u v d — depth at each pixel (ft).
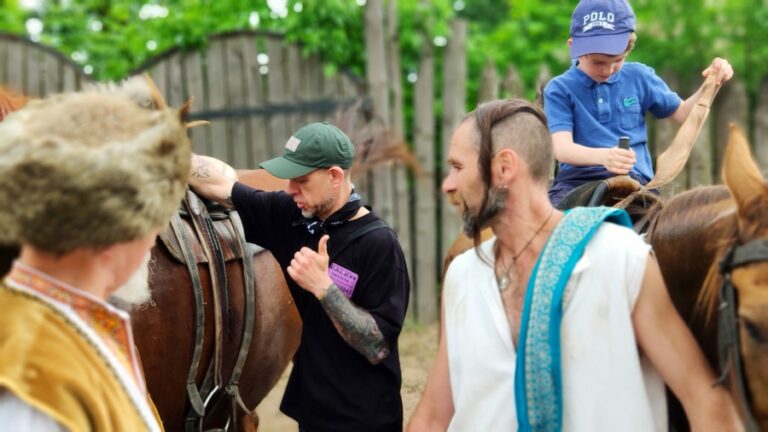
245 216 8.87
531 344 5.56
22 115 4.36
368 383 8.27
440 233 21.36
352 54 20.75
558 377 5.53
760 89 19.43
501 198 5.80
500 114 5.87
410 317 21.07
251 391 9.88
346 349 8.32
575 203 7.84
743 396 5.30
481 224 5.88
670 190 10.22
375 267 8.23
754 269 5.27
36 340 4.13
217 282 8.67
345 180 8.41
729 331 5.40
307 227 8.50
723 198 6.29
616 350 5.51
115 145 4.23
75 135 4.27
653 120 20.11
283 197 8.77
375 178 20.62
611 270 5.53
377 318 8.08
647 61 21.81
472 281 6.09
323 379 8.37
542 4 26.21
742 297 5.30
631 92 9.96
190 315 8.38
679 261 6.35
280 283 9.87
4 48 21.95
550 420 5.56
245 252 9.21
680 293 6.37
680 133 8.16
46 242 4.18
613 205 7.98
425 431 6.51
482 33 32.22
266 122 20.92
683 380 5.59
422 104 20.58
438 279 21.29
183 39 21.06
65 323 4.26
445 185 6.05
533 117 5.88
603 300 5.53
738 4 21.97
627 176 8.62
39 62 21.99
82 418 4.14
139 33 25.82
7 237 4.20
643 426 5.51
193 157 9.05
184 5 22.45
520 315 5.87
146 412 4.58
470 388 5.94
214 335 8.70
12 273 4.35
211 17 21.91
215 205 9.18
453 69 20.49
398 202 20.75
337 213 8.38
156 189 4.38
